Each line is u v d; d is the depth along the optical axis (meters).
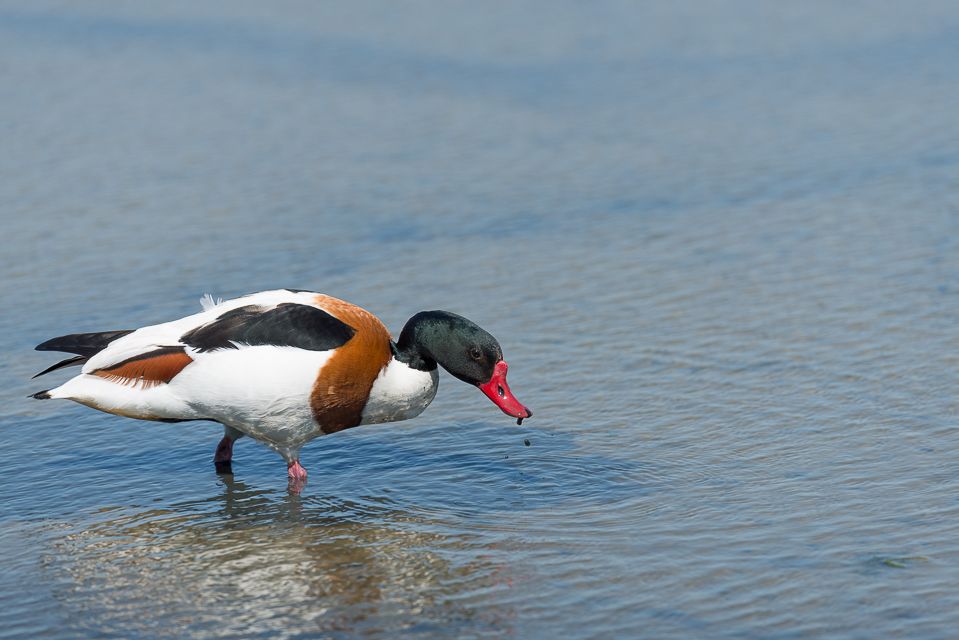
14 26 32.97
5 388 12.83
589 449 11.14
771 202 19.42
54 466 11.15
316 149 22.91
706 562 8.83
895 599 8.16
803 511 9.58
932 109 24.61
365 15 34.44
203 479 10.93
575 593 8.49
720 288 15.55
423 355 10.77
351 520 9.91
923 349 13.03
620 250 17.39
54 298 15.44
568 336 14.12
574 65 29.25
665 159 22.17
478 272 16.58
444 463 11.02
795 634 7.82
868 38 31.06
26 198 19.75
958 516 9.34
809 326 13.98
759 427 11.37
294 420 10.29
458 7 35.41
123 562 9.25
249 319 10.19
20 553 9.41
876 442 10.84
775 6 35.12
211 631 8.18
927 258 16.20
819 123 24.08
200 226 18.50
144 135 23.64
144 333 10.32
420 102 26.28
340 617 8.32
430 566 9.01
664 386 12.52
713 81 27.69
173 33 32.41
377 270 16.69
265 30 32.72
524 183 20.92
